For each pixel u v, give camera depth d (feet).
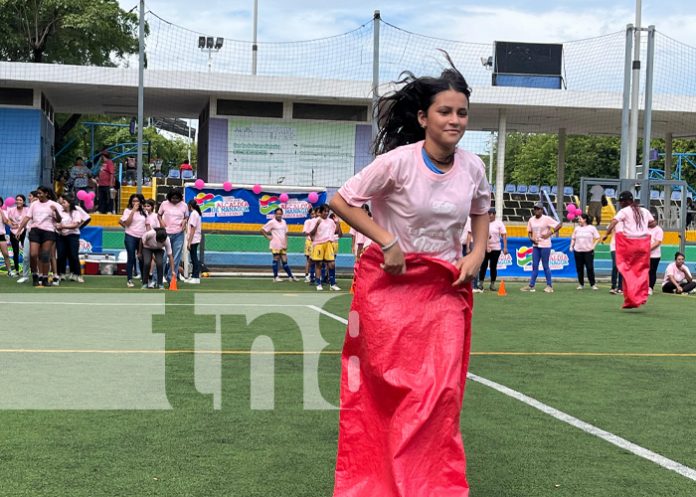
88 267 66.74
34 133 90.38
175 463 14.75
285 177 94.89
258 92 90.12
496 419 18.44
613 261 57.31
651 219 43.98
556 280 72.02
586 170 221.46
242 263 71.51
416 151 11.10
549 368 25.45
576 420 18.45
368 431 10.84
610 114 100.32
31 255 52.75
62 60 123.13
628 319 40.96
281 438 16.47
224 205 71.15
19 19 117.50
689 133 116.98
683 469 14.93
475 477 14.33
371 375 10.87
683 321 40.22
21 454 15.11
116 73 87.45
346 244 72.90
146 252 54.24
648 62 77.56
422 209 11.09
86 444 15.83
